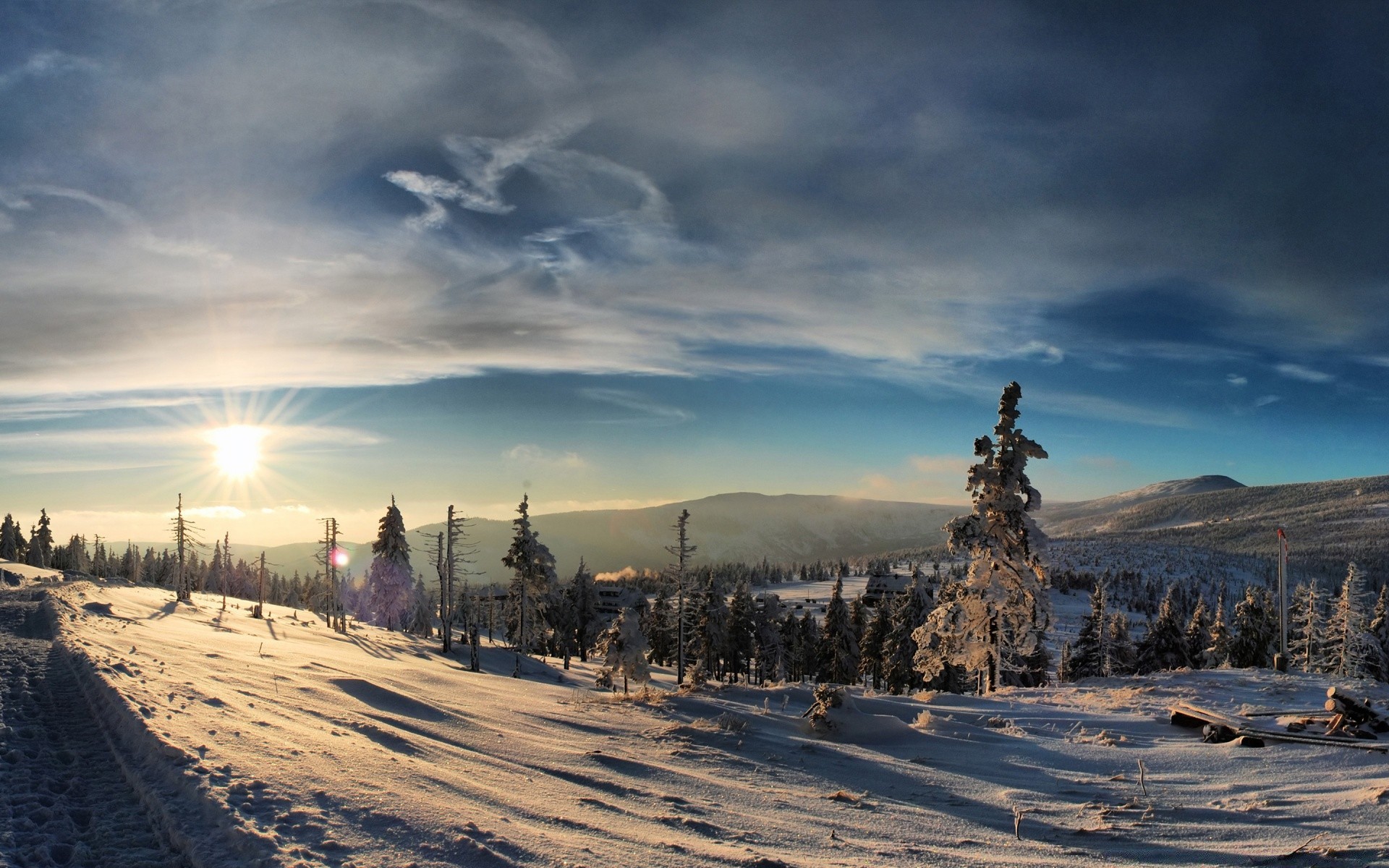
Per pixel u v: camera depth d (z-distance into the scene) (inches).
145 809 261.3
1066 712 783.1
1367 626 2130.9
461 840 234.8
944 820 356.8
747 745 536.4
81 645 679.7
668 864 244.5
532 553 2331.4
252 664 740.0
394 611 2645.2
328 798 263.7
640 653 1103.6
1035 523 1221.7
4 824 243.1
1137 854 297.4
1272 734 537.6
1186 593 7126.0
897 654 2188.7
